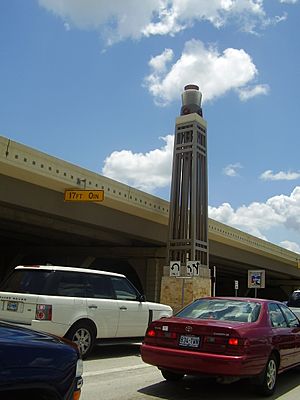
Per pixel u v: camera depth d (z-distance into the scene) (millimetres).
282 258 50344
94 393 7379
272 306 8875
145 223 30719
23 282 10281
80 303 10211
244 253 44344
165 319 8109
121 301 11195
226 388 8203
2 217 26812
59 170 21922
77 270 10664
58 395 3658
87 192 22578
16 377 3373
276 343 8047
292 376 9875
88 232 32031
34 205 23688
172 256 26891
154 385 8203
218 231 35219
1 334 3631
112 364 10109
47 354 3662
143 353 7922
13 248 42000
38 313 9562
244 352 7152
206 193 27797
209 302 8781
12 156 19562
